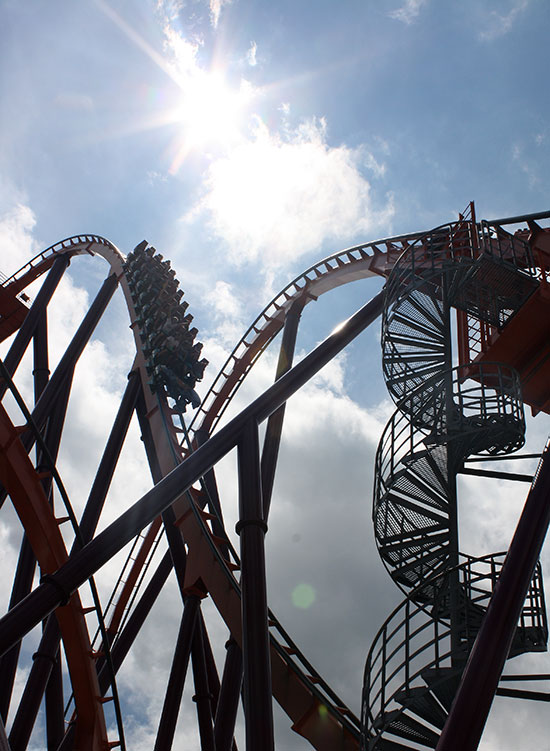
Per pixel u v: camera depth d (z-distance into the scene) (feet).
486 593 31.71
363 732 30.30
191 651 49.93
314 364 45.62
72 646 45.80
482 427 34.86
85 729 46.50
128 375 66.74
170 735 43.93
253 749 29.17
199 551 47.75
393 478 35.91
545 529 28.96
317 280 73.87
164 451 57.67
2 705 47.78
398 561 36.60
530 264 40.75
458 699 25.09
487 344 44.01
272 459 56.54
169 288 79.36
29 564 52.95
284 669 40.60
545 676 29.35
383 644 30.94
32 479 45.16
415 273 42.73
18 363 74.38
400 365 43.09
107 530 38.37
